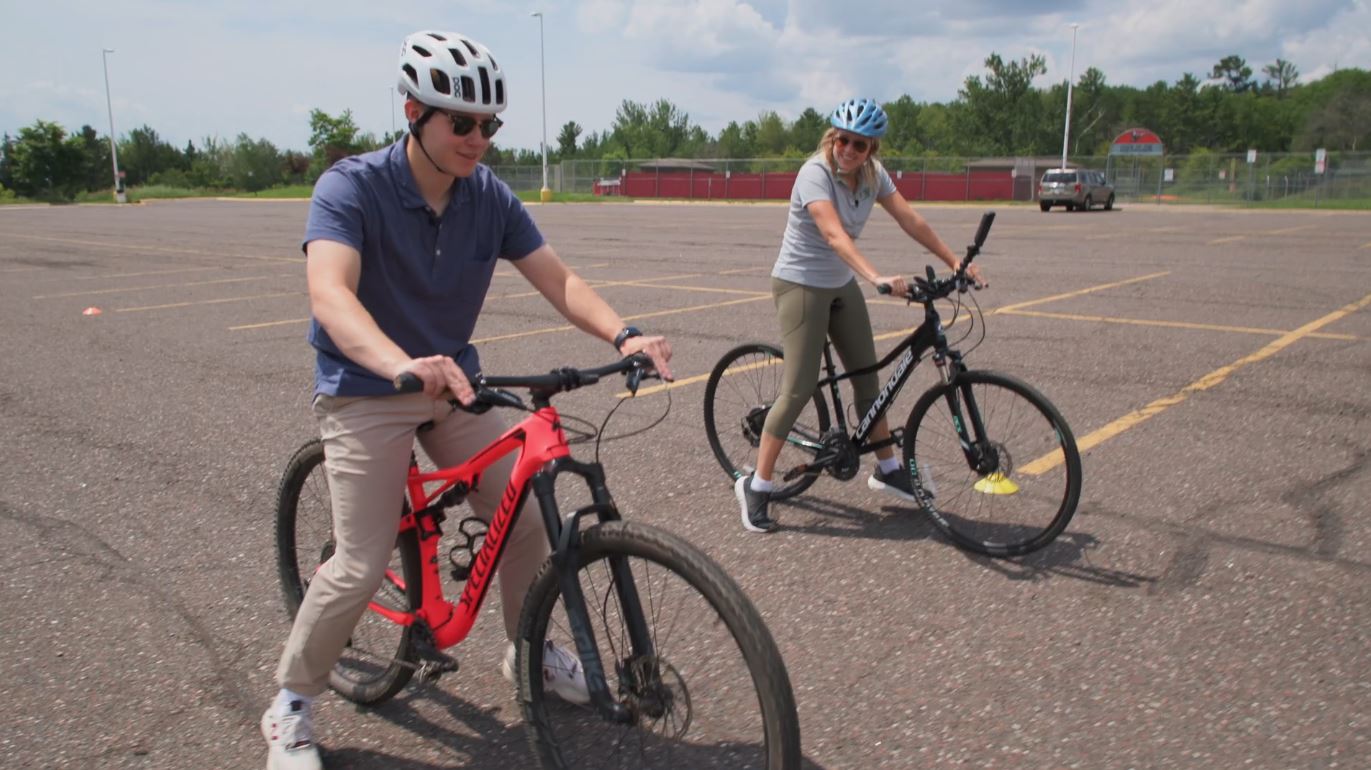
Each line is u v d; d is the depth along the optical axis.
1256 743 2.90
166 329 10.30
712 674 2.34
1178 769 2.79
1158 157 45.47
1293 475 5.14
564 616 2.72
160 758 2.97
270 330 10.22
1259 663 3.34
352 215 2.54
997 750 2.90
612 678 2.46
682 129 104.62
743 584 4.06
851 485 5.26
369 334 2.38
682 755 2.40
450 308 2.80
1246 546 4.27
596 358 8.60
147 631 3.75
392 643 3.19
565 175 62.47
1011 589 3.95
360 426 2.67
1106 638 3.54
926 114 102.69
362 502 2.70
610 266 16.30
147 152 77.00
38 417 6.74
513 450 2.71
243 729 3.12
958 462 4.44
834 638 3.59
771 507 4.96
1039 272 14.58
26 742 3.04
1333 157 42.75
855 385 4.72
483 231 2.78
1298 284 12.80
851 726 3.04
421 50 2.50
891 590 3.97
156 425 6.53
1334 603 3.74
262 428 6.45
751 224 29.02
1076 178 36.50
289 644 2.82
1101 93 97.06
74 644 3.65
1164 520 4.57
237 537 4.66
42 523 4.84
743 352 5.20
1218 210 37.78
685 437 6.12
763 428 4.68
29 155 58.84
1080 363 7.91
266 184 76.88
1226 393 6.85
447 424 2.86
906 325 9.92
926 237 4.53
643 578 2.38
